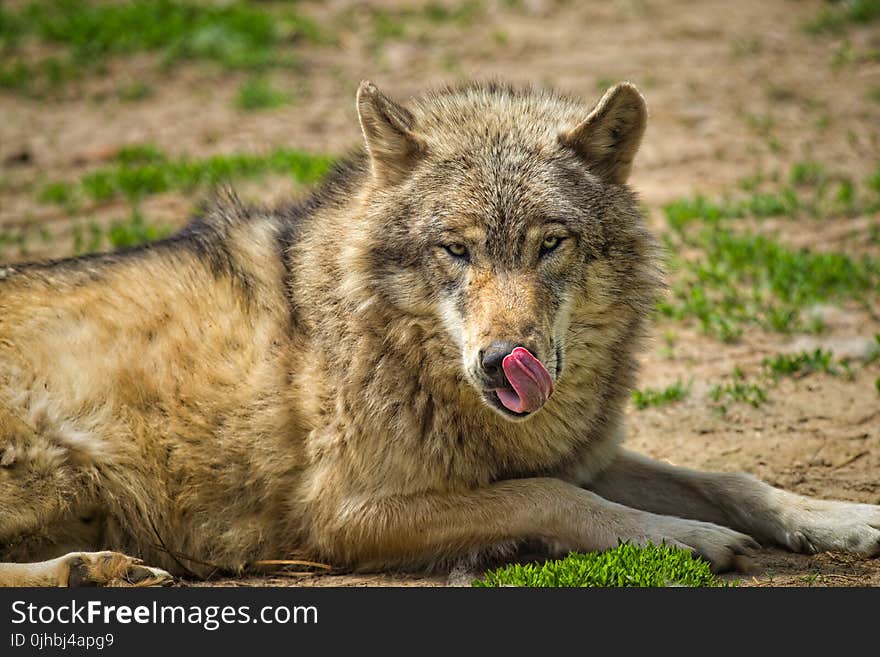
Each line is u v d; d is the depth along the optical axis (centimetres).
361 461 945
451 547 941
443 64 2952
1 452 924
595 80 2734
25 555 959
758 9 3316
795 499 988
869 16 3031
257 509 984
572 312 938
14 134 2583
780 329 1456
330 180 1069
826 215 1850
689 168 2169
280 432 973
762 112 2472
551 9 3459
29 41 3166
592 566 857
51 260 1098
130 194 2108
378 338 948
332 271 983
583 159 976
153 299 1012
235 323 1002
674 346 1461
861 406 1246
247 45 3102
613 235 957
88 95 2841
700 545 909
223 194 1157
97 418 962
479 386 873
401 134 959
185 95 2844
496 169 941
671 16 3316
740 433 1214
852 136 2206
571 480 1018
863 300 1505
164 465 976
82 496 957
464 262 917
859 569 922
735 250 1677
